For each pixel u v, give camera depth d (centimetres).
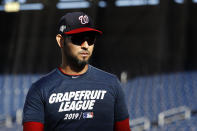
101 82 559
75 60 540
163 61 7656
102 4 8262
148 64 7569
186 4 7950
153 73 7025
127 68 7519
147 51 7975
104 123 552
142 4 8094
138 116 4169
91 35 541
